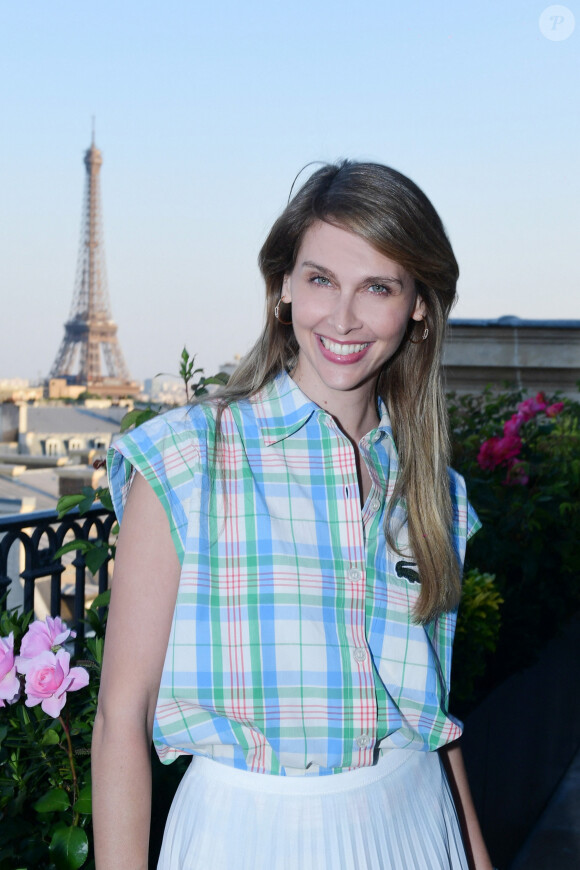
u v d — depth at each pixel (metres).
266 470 1.26
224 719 1.21
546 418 5.19
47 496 30.58
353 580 1.25
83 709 1.89
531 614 3.63
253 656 1.19
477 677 3.13
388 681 1.29
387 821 1.26
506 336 6.29
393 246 1.26
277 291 1.41
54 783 1.75
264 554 1.22
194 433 1.25
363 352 1.33
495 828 3.19
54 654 1.61
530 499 3.69
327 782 1.23
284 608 1.20
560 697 4.36
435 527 1.41
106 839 1.16
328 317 1.30
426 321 1.50
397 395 1.52
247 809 1.22
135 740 1.18
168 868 1.26
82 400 91.62
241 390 1.36
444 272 1.33
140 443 1.23
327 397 1.39
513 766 3.47
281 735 1.19
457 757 1.56
